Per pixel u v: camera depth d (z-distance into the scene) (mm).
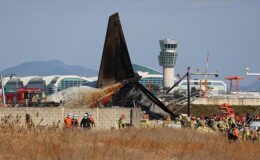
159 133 102625
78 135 75000
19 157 58938
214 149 89250
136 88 166000
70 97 159750
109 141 75250
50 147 63188
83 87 163375
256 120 170625
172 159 76062
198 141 96625
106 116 133875
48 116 131625
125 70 165625
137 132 100000
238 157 87688
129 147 78625
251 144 102875
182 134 106625
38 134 69375
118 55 164875
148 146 82000
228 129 120812
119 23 164000
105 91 163375
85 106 159750
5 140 63875
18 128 69500
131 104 166250
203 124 134875
